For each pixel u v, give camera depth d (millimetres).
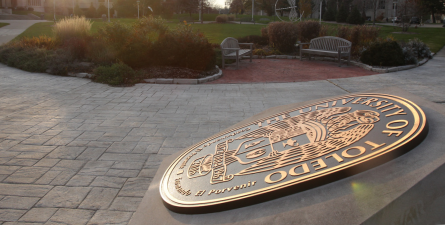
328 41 13086
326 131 2641
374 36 14711
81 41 11492
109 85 8742
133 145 4574
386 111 2678
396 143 2186
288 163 2346
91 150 4379
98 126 5398
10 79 9250
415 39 14555
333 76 10102
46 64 10469
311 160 2291
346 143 2373
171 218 2352
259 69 11539
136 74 9555
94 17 51250
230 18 42812
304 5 32500
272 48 15562
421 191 1944
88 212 2955
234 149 2857
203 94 7801
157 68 10266
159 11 47281
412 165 2068
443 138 2254
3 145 4504
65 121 5648
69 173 3711
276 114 3402
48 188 3365
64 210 2980
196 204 2270
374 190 1968
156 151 4367
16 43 13312
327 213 1923
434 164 2035
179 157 3150
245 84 9039
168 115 6059
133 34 10617
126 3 50750
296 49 15711
